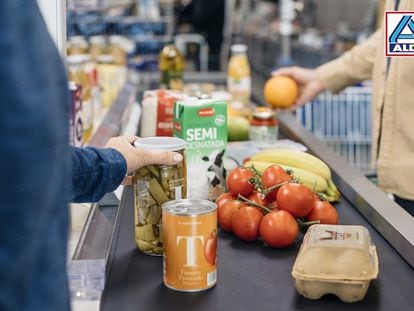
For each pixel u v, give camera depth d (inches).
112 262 57.1
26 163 32.5
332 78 107.2
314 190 70.6
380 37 97.0
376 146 97.2
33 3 33.9
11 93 31.9
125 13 185.3
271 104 108.0
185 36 225.8
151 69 181.2
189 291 50.8
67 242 37.5
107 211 67.3
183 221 49.8
